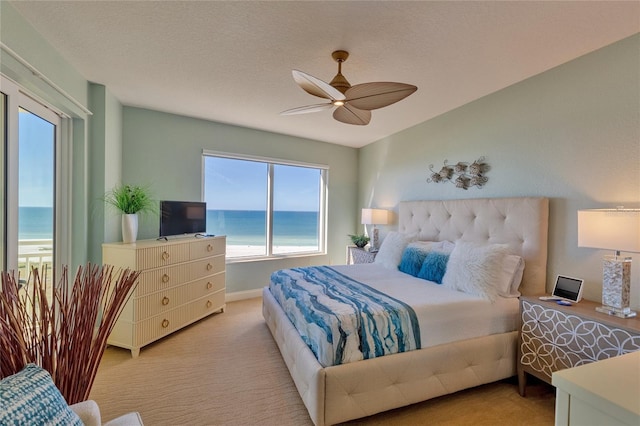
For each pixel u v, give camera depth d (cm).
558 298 201
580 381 73
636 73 186
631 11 163
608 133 199
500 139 272
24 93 202
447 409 190
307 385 172
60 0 164
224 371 232
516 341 213
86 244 268
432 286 246
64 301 110
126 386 210
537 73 240
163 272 282
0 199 178
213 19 179
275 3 164
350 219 516
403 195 405
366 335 177
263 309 322
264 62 230
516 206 247
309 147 468
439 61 221
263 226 457
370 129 406
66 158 257
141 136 341
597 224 172
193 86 277
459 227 302
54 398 86
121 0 163
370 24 179
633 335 148
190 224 345
